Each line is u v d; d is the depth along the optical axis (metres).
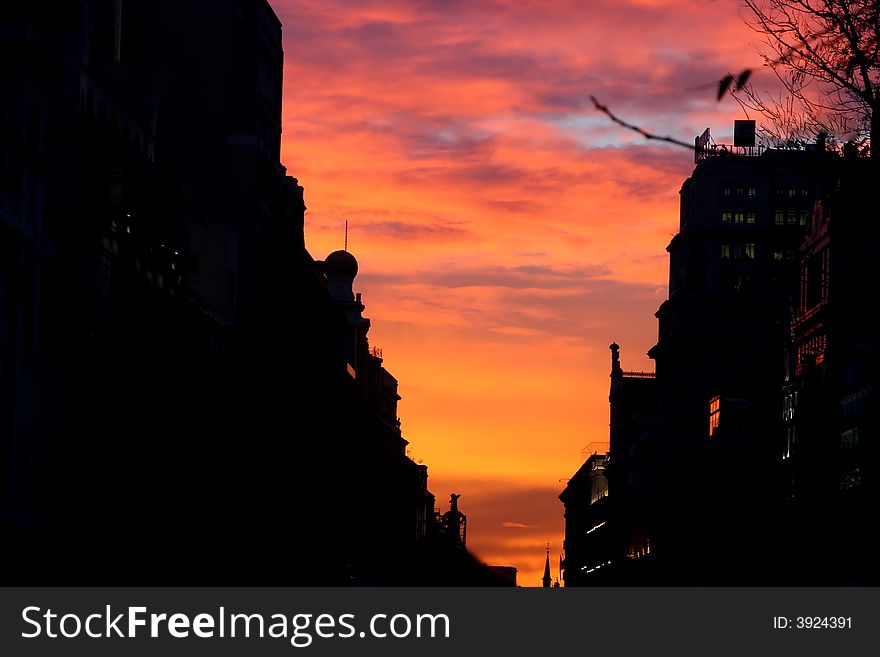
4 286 72.44
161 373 90.19
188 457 95.56
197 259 111.75
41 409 75.88
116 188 83.50
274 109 139.88
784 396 162.62
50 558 73.00
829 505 84.31
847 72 28.38
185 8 120.06
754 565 163.75
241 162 120.12
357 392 183.12
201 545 97.12
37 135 76.50
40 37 73.81
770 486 162.88
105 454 77.88
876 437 53.00
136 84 96.44
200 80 120.38
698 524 198.62
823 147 30.56
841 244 131.62
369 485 185.75
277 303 128.38
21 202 74.00
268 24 134.50
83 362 76.88
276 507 120.31
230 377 108.50
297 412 133.25
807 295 150.50
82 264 79.38
